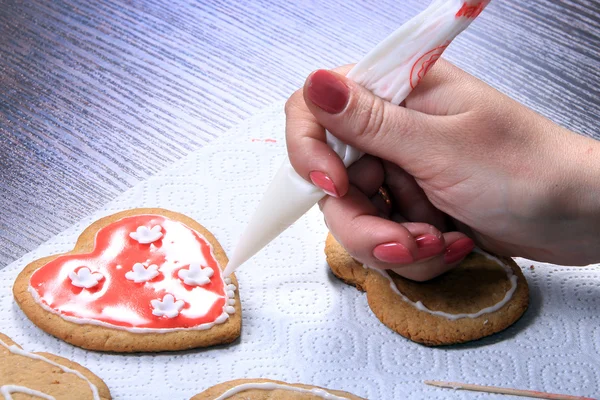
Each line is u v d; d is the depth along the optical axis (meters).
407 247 0.46
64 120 0.57
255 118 0.57
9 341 0.47
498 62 0.61
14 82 0.59
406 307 0.49
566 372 0.48
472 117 0.46
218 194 0.53
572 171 0.47
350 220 0.47
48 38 0.62
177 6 0.65
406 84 0.45
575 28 0.64
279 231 0.47
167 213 0.52
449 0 0.42
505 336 0.49
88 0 0.65
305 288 0.51
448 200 0.48
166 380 0.47
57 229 0.52
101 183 0.54
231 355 0.48
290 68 0.62
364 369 0.48
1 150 0.55
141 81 0.60
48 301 0.48
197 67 0.61
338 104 0.45
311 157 0.45
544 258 0.50
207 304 0.49
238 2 0.66
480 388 0.47
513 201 0.47
